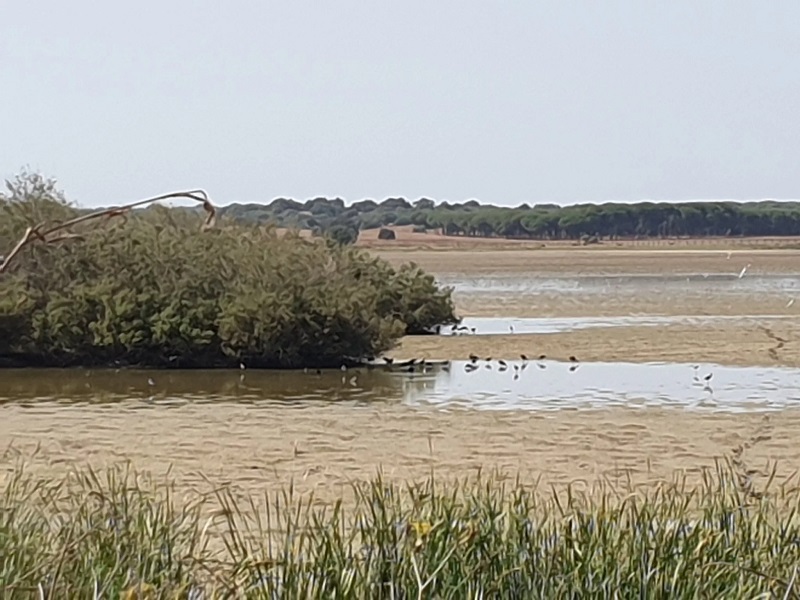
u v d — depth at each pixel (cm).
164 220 2875
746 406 1955
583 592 616
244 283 2672
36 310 2658
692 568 637
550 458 1520
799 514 839
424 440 1653
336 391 2198
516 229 12019
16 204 2808
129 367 2633
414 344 2970
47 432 1752
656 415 1864
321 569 605
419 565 606
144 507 868
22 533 691
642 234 11856
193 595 635
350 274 2947
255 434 1714
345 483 1357
